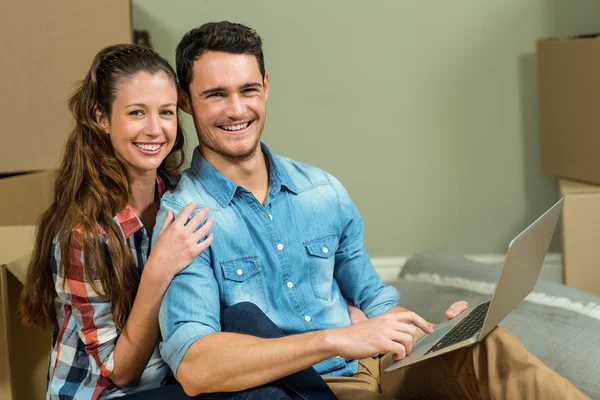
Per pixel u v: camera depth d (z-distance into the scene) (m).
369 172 2.88
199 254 1.50
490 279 2.31
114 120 1.55
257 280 1.56
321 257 1.63
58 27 2.29
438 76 2.83
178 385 1.47
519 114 2.85
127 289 1.56
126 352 1.50
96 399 1.52
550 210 1.47
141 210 1.65
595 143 2.44
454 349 1.39
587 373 1.83
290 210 1.62
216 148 1.56
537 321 2.03
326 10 2.79
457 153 2.87
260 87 1.56
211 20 2.77
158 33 2.76
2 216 2.12
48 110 2.31
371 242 2.91
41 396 1.89
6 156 2.29
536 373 1.36
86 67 2.31
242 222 1.57
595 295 2.26
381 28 2.80
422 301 2.29
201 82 1.53
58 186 1.59
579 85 2.48
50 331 1.89
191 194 1.57
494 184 2.88
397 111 2.85
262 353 1.34
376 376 1.69
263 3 2.77
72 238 1.51
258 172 1.60
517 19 2.81
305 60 2.81
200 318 1.43
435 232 2.91
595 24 2.80
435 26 2.81
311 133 2.85
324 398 1.38
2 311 1.71
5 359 1.73
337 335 1.37
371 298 1.70
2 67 2.27
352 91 2.83
